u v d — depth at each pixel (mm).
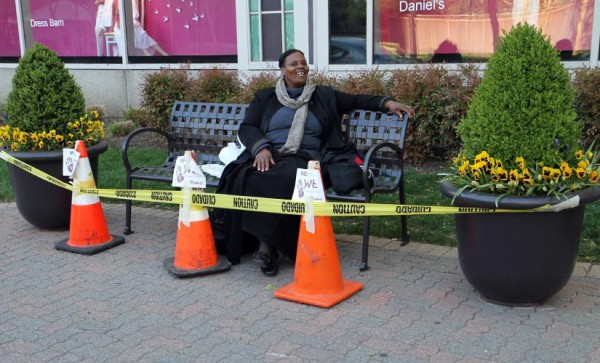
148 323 3605
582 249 4430
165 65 10258
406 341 3297
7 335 3510
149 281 4211
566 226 3340
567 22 7441
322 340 3344
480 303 3709
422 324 3475
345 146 4699
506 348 3184
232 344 3338
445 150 7238
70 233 4875
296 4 8781
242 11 9281
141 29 10312
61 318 3701
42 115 5148
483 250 3467
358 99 4801
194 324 3576
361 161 4637
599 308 3588
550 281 3436
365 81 7262
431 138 7082
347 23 8555
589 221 4859
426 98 6926
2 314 3770
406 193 6008
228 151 4895
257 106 4723
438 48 8141
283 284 4102
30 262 4625
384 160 4645
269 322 3572
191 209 4242
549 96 3318
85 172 4816
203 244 4281
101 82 10828
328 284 3814
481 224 3426
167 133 5594
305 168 4320
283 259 4559
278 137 4602
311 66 8875
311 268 3811
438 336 3334
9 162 5090
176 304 3844
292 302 3816
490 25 7805
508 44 3449
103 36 10633
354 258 4508
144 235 5188
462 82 6945
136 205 6117
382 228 5102
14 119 5215
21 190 5176
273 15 9141
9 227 5516
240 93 7867
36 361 3230
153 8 10125
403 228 4734
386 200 5770
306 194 3785
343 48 8672
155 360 3203
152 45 10305
